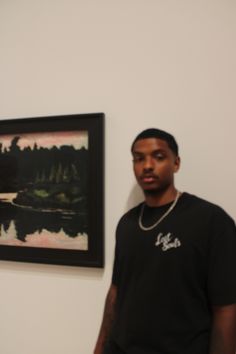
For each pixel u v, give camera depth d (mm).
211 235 979
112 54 1387
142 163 1095
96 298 1389
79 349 1404
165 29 1321
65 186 1417
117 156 1367
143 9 1351
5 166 1507
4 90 1532
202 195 1265
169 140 1105
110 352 1106
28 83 1500
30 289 1483
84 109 1417
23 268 1495
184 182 1283
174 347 973
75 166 1404
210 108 1263
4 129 1508
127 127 1357
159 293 1002
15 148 1492
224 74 1252
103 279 1380
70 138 1411
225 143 1244
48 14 1482
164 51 1321
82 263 1381
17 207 1488
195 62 1284
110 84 1385
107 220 1376
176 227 1024
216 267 953
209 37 1271
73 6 1446
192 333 972
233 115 1237
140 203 1292
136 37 1357
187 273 983
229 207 1234
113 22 1390
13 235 1492
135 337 1022
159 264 1012
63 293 1435
